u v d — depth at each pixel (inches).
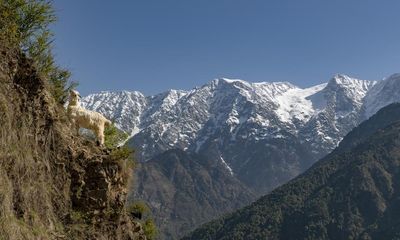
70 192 442.3
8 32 448.1
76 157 455.2
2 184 360.5
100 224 449.7
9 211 361.1
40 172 412.8
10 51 421.1
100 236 442.9
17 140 394.0
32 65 440.5
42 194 407.8
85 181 454.0
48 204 412.2
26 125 410.9
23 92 418.9
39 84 438.9
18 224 370.3
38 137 423.8
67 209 433.1
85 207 445.7
